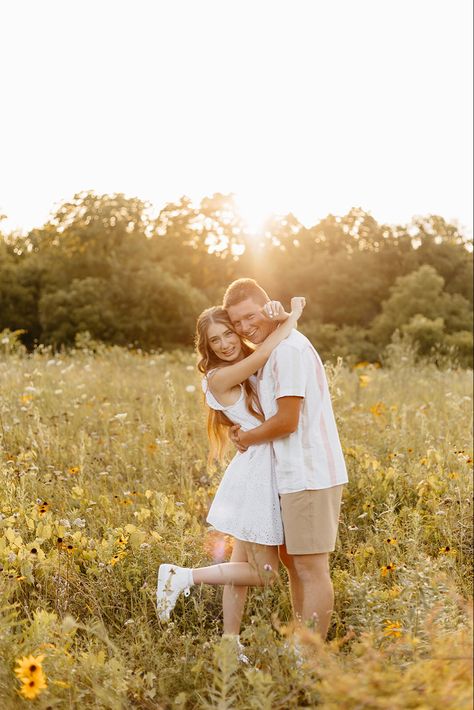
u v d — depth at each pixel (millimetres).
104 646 2855
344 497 4484
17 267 46906
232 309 3184
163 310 43875
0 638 2572
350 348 43719
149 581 3428
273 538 3070
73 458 5301
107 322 42344
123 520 4199
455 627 2652
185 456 5355
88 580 3404
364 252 59156
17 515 3846
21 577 3160
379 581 3357
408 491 4598
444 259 58719
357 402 7855
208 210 53312
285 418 2994
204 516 4461
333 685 1899
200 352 3250
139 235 50562
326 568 3076
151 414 6758
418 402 7871
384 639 2654
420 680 1899
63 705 2354
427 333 35688
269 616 3201
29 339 44906
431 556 3873
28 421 5941
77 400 6887
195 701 2551
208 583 3176
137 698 2508
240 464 3172
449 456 5109
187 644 2723
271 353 3068
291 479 3000
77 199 49969
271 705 2268
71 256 48000
